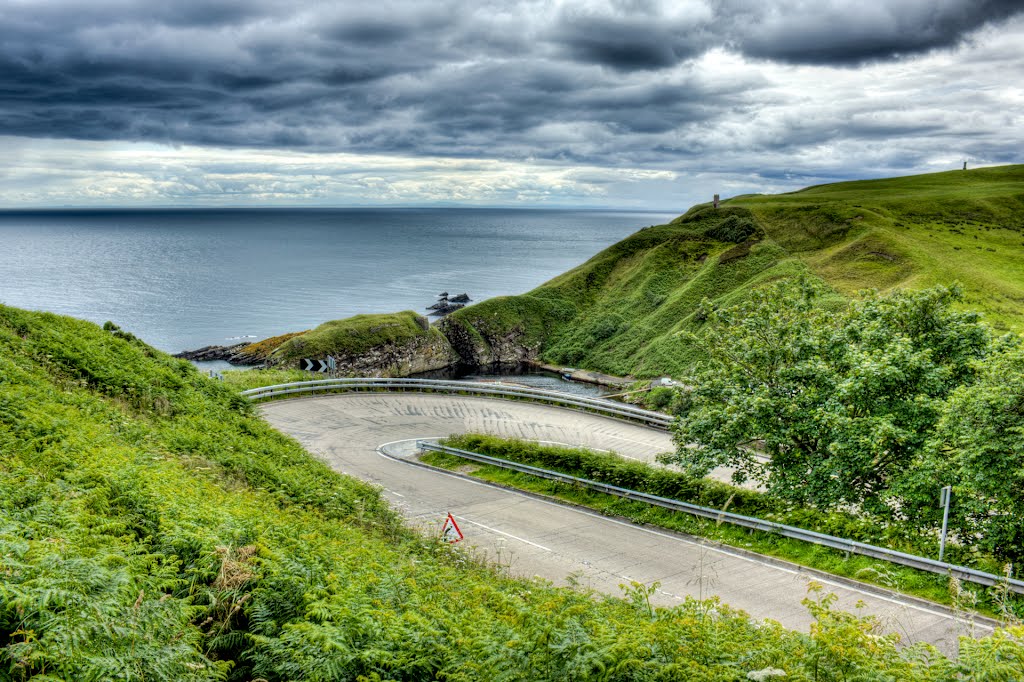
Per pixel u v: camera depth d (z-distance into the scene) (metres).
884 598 15.05
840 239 114.88
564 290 133.62
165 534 8.73
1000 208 125.62
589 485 24.77
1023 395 14.64
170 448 17.88
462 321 122.12
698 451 22.12
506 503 24.42
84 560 6.49
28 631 5.17
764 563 17.80
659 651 7.79
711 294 111.31
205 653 6.93
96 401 19.36
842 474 18.84
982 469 14.98
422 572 12.05
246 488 15.66
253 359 108.94
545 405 43.59
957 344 20.94
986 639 7.59
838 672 7.28
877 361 19.27
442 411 41.56
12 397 15.66
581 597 10.87
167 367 28.56
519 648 7.34
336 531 13.88
